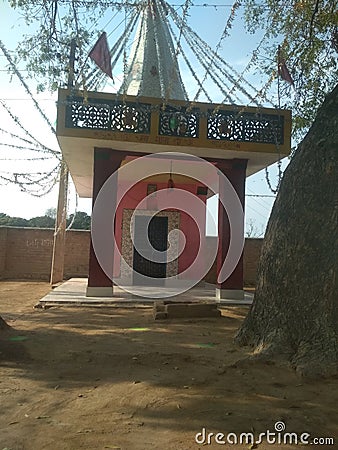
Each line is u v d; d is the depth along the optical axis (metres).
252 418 3.58
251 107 11.34
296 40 9.99
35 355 5.71
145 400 3.98
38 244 20.55
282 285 5.66
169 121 11.02
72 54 10.37
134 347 6.28
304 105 10.59
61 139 10.73
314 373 4.66
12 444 3.07
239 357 5.60
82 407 3.84
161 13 10.19
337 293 5.10
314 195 5.71
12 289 15.87
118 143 10.98
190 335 7.32
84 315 9.48
